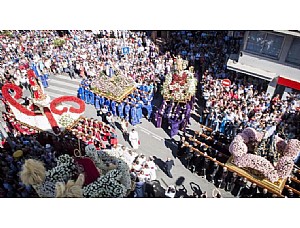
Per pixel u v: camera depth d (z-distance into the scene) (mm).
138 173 13656
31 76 15734
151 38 28375
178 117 17828
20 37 27500
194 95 19953
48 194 10086
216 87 20219
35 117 16438
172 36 28109
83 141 16141
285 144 13594
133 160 14469
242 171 13766
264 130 15375
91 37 28031
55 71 24703
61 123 16328
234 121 17000
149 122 19484
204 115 18531
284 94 19500
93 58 24328
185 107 18188
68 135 16547
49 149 15109
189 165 15766
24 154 14898
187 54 24766
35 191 11039
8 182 13047
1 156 14867
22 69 22859
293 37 17562
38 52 25438
